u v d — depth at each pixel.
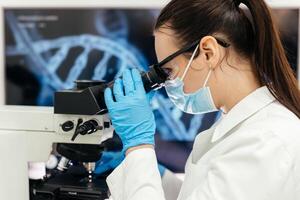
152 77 0.98
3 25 2.25
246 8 0.89
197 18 0.88
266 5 0.88
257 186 0.76
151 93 1.04
